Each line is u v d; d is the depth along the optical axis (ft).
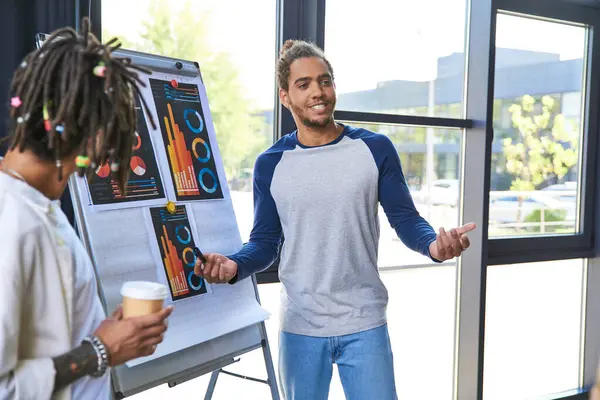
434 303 9.80
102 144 3.18
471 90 9.58
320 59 5.95
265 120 8.02
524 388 10.75
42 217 3.04
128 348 3.26
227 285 6.09
